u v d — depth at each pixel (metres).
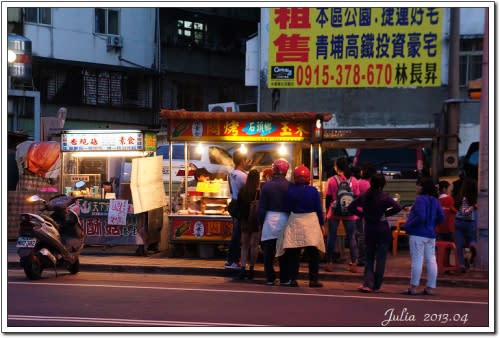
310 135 14.34
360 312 9.70
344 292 11.58
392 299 10.99
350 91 29.92
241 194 12.68
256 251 12.80
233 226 13.35
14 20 33.31
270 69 25.64
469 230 13.45
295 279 12.11
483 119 13.29
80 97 35.47
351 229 13.12
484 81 13.25
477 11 29.48
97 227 15.00
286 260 12.15
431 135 19.61
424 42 25.23
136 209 14.36
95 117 36.00
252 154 15.59
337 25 25.42
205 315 9.16
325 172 21.27
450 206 13.47
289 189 11.93
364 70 25.36
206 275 13.30
